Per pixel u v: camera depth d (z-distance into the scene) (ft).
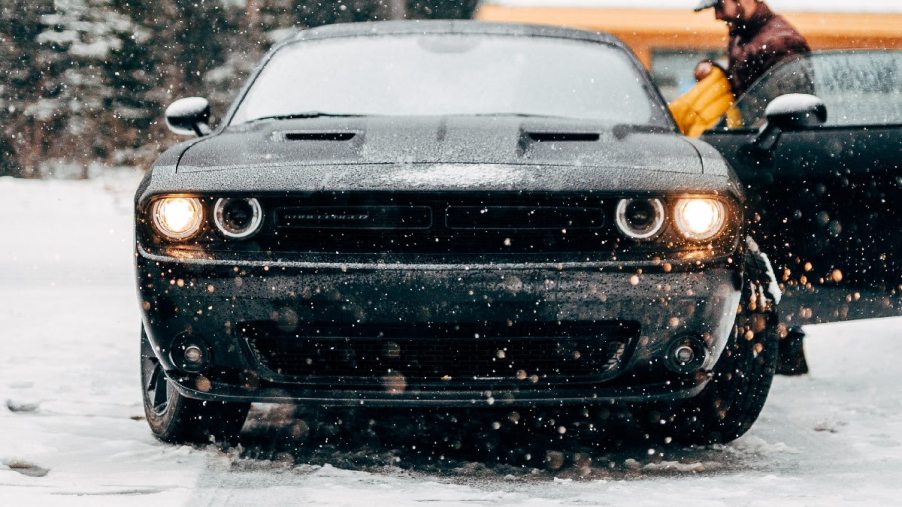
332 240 13.74
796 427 17.38
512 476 14.05
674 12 46.39
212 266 13.76
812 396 20.12
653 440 16.28
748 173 17.47
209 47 100.53
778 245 17.44
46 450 14.80
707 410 15.72
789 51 23.58
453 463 14.90
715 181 14.19
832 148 17.67
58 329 27.35
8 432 15.78
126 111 100.01
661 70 46.37
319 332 13.73
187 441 15.80
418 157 14.14
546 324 13.65
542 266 13.51
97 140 99.96
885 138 17.83
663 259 13.76
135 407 18.40
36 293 34.99
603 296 13.58
